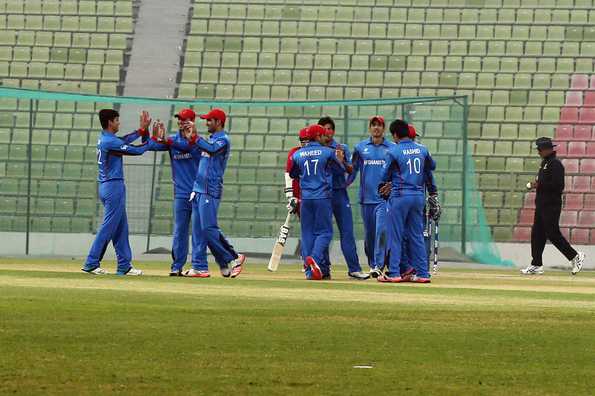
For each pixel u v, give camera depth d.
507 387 23.11
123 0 152.88
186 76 144.62
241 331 32.44
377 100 97.25
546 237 85.69
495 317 38.72
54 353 26.81
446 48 146.75
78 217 109.94
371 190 69.50
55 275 62.38
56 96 98.75
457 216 103.62
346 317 37.62
